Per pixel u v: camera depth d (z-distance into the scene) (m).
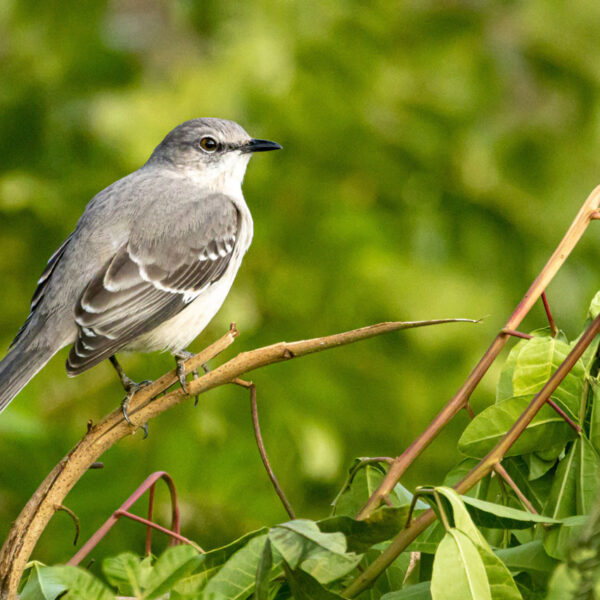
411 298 10.66
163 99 11.27
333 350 10.68
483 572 4.06
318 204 11.18
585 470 4.88
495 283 11.45
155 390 5.58
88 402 10.71
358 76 11.67
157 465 10.04
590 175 12.45
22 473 9.81
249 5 11.71
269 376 10.49
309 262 10.96
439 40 12.40
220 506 10.29
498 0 12.74
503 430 5.06
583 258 11.88
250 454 10.22
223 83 11.27
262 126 11.39
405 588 4.72
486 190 11.83
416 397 10.52
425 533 4.98
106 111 11.09
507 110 12.69
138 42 12.27
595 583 3.68
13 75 11.65
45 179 11.23
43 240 11.09
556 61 12.72
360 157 11.46
